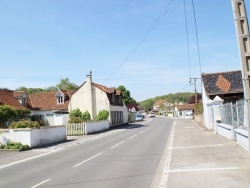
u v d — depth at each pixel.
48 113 49.72
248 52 9.71
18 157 17.44
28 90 100.19
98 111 46.31
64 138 27.42
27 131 21.48
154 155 15.41
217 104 26.25
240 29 9.82
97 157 15.73
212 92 36.66
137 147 19.28
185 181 9.29
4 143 21.64
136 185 9.23
